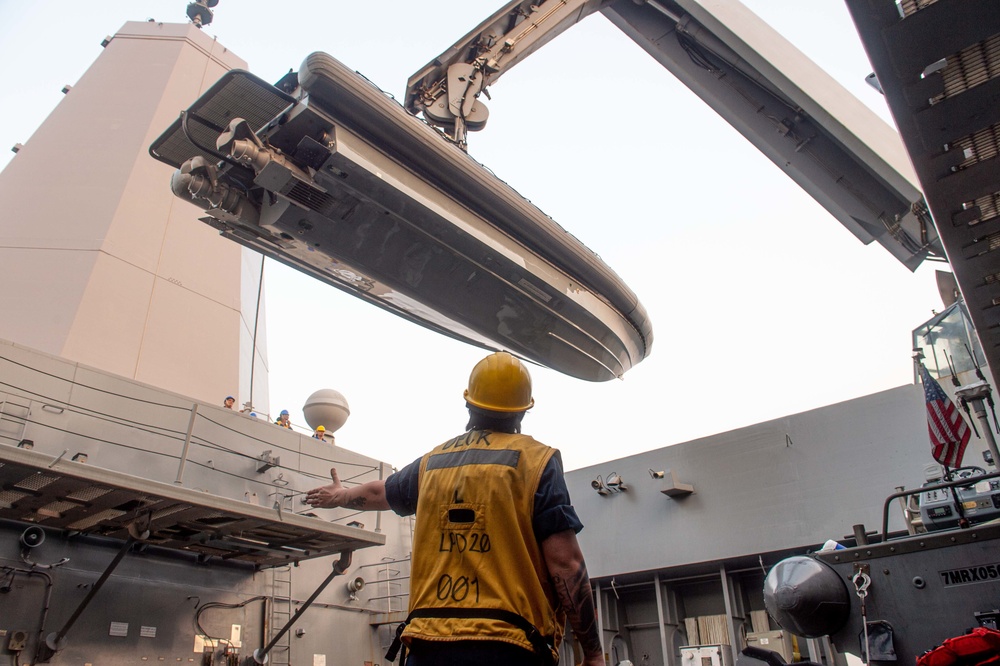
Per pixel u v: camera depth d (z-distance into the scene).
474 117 8.39
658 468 17.77
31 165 17.80
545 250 7.50
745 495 16.19
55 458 9.12
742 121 10.98
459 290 7.29
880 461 14.73
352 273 7.32
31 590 10.59
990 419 11.01
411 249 6.80
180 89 20.53
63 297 14.89
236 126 5.82
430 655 2.15
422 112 8.33
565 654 14.09
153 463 12.59
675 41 10.96
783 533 15.30
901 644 4.30
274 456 14.82
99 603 11.29
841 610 4.57
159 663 11.62
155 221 17.62
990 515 5.89
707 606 16.88
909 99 4.08
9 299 14.59
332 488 3.05
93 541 11.66
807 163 10.91
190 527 11.58
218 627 12.70
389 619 15.27
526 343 8.23
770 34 10.49
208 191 6.32
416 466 2.88
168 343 16.16
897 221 10.44
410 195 6.31
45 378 11.73
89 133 18.53
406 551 16.88
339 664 14.47
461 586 2.24
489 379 2.74
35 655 10.27
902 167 9.76
